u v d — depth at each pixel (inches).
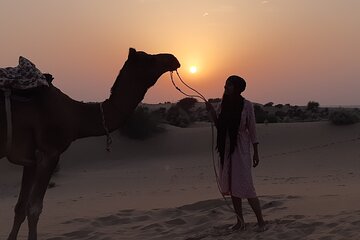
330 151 1462.8
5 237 353.4
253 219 331.3
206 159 1611.7
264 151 1673.2
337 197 381.1
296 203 368.8
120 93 285.9
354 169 1099.3
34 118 265.4
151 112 2036.2
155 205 486.3
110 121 286.2
